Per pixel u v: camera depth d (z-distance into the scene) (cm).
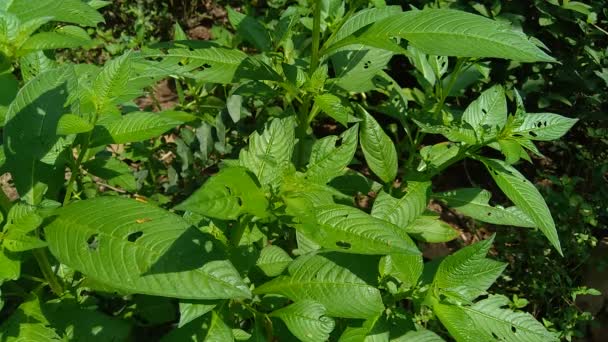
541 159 135
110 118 72
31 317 70
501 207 88
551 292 106
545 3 120
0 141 85
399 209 84
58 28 84
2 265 63
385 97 134
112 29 162
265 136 71
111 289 75
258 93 89
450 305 74
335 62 93
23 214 64
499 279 108
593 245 110
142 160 106
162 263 63
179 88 109
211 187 63
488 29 76
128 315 81
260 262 78
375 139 87
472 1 123
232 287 63
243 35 94
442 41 77
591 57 122
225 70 84
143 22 156
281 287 73
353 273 73
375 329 75
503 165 81
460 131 81
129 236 64
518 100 79
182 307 69
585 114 126
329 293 73
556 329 104
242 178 65
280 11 140
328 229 67
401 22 79
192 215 74
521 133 80
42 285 74
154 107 136
